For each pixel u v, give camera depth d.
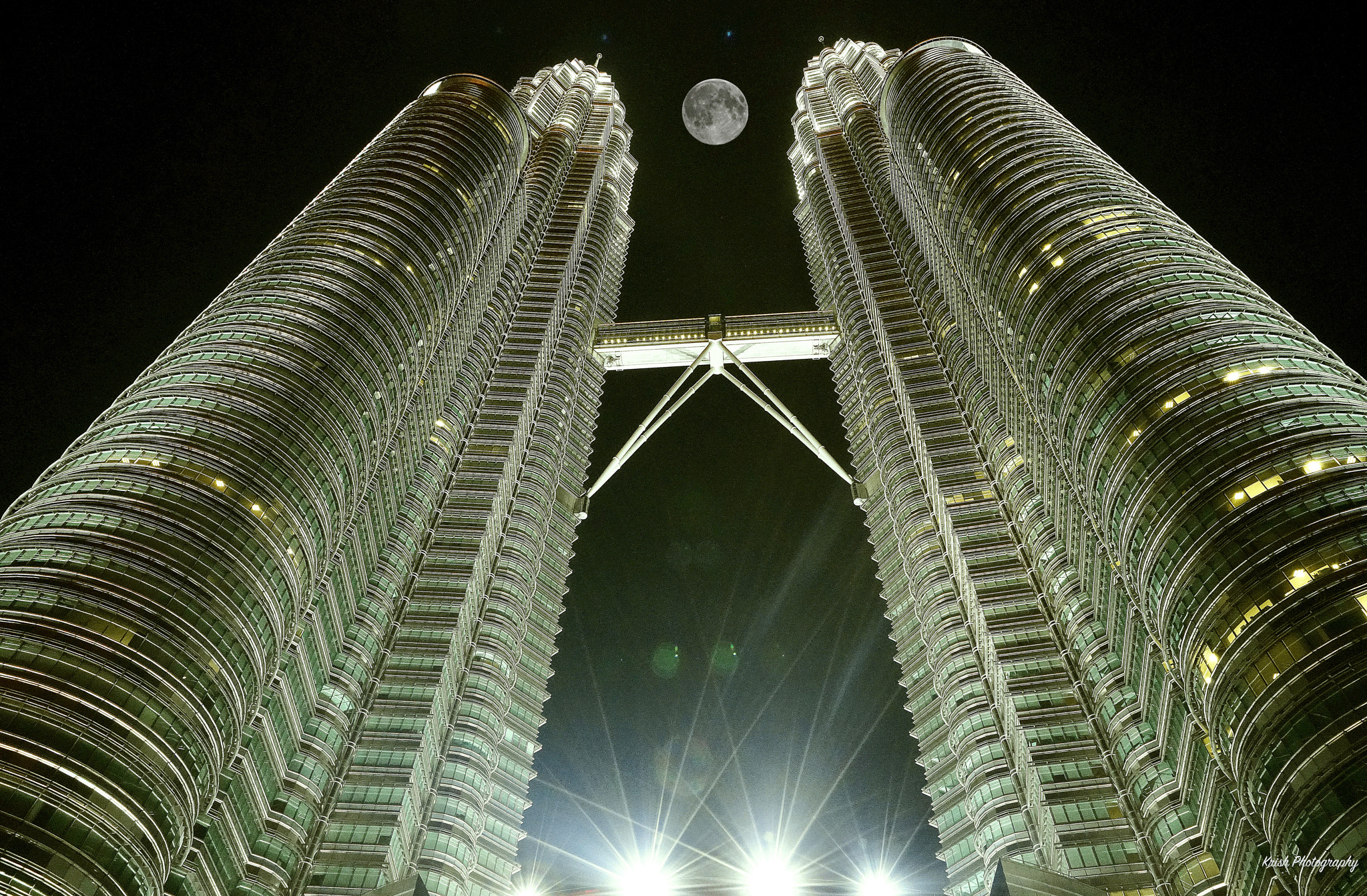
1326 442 87.06
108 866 69.44
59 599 80.38
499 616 140.75
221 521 94.12
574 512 173.00
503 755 128.25
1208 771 86.69
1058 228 132.25
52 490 94.38
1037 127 153.38
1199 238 131.75
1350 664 70.00
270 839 96.75
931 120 166.38
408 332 133.00
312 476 107.31
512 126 174.25
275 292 124.75
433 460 150.38
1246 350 102.94
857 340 189.00
